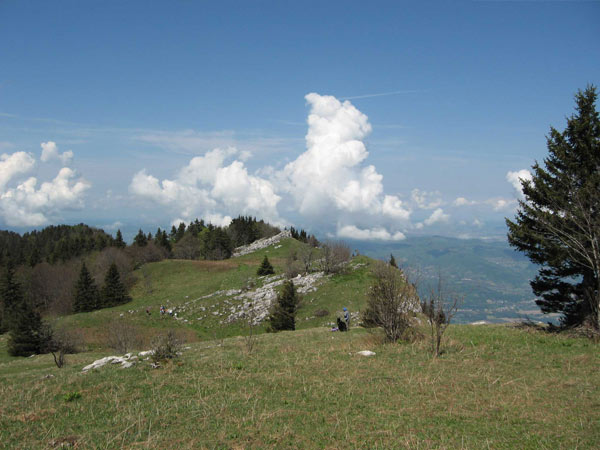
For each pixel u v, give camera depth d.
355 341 22.77
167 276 100.81
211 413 11.13
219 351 21.97
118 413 11.30
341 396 12.44
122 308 74.38
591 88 22.58
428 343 19.77
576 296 23.38
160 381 14.36
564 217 21.38
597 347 17.61
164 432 9.94
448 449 8.72
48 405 12.19
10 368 29.05
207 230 164.50
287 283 50.38
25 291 88.56
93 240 148.75
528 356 16.72
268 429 9.98
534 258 23.86
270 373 15.28
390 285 22.30
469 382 13.50
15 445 9.48
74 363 27.23
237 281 83.81
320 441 9.33
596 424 9.70
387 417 10.69
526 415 10.52
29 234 181.88
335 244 73.12
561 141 23.36
